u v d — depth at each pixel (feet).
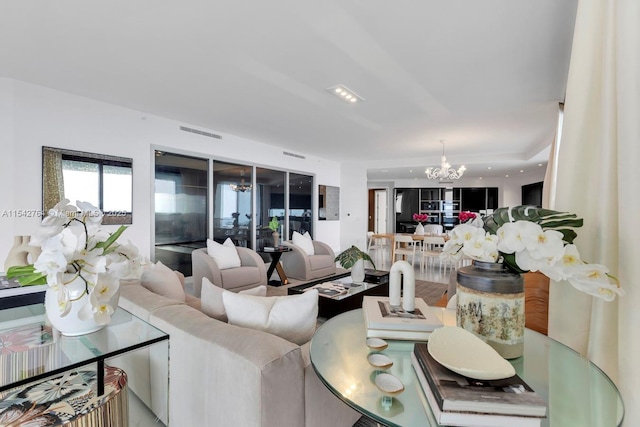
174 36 7.89
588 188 3.52
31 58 9.07
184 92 11.56
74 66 9.55
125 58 9.02
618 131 2.98
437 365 2.88
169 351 4.84
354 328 4.55
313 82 10.53
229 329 4.39
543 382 3.09
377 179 35.24
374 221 38.22
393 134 17.42
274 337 4.18
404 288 4.40
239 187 19.02
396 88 10.94
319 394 4.35
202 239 17.06
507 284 3.29
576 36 3.66
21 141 10.73
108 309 3.89
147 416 5.48
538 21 7.07
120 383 4.35
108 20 7.22
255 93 11.56
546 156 20.42
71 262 3.75
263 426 3.60
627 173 2.89
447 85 10.64
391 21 7.16
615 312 3.22
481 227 3.59
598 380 3.04
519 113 13.51
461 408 2.34
